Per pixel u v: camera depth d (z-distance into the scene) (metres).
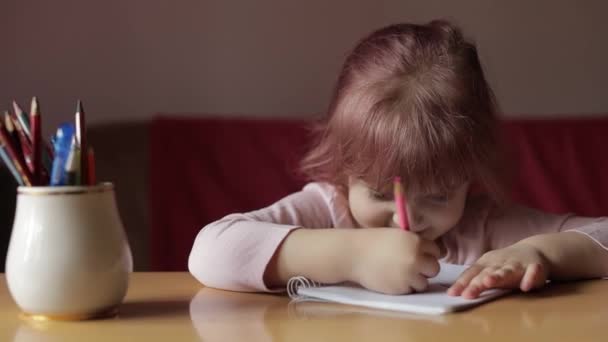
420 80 0.94
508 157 1.13
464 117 0.92
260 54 2.26
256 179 1.93
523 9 2.32
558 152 1.99
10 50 2.16
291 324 0.62
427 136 0.89
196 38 2.24
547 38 2.33
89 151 0.65
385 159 0.89
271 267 0.78
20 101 2.17
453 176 0.90
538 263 0.77
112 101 2.21
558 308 0.68
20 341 0.57
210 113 2.25
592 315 0.65
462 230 1.08
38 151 0.64
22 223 0.63
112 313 0.66
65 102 2.19
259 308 0.70
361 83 0.97
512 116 2.31
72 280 0.62
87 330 0.60
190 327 0.61
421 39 1.00
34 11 2.17
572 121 2.06
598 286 0.81
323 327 0.61
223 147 1.96
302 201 1.06
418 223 0.91
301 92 2.27
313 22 2.26
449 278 0.84
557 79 2.35
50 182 0.64
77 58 2.19
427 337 0.57
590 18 2.34
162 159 1.94
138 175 1.93
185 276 0.89
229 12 2.25
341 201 1.06
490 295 0.72
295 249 0.78
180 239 1.86
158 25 2.22
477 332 0.59
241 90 2.26
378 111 0.92
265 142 1.97
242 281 0.78
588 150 2.00
